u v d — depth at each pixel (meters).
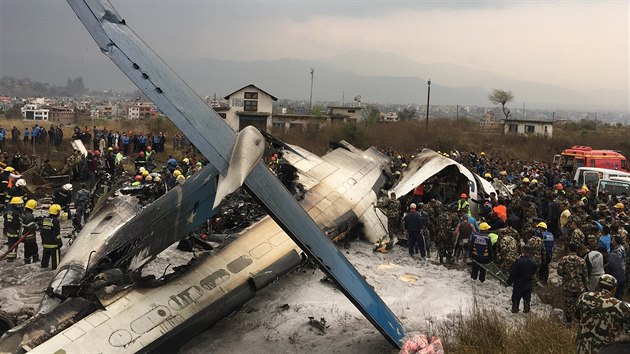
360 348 9.84
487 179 26.05
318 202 16.59
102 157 30.69
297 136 45.88
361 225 17.34
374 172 21.16
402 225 18.72
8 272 13.77
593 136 58.34
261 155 7.76
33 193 22.95
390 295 12.85
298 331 10.59
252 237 12.03
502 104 79.75
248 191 8.18
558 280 14.81
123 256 10.45
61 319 8.54
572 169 33.03
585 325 7.67
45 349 7.65
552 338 9.84
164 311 8.96
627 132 68.44
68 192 19.45
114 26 9.31
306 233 8.80
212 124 8.73
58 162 32.34
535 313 11.27
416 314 11.70
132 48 9.20
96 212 14.81
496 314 10.86
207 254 11.07
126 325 8.44
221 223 15.94
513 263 13.27
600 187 24.48
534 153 49.38
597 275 11.75
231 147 8.30
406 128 53.34
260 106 51.22
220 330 10.63
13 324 9.77
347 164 20.91
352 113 59.28
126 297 9.04
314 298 12.37
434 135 51.78
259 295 12.51
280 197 8.88
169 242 9.33
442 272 14.72
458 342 9.98
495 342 10.00
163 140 37.81
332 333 10.54
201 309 9.28
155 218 10.59
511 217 16.06
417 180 19.44
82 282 9.87
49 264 14.48
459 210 16.73
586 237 14.47
